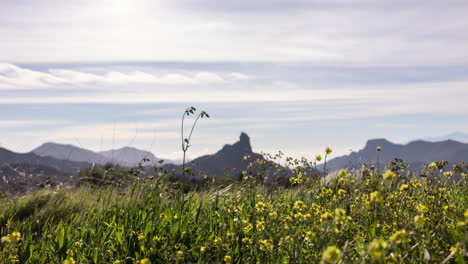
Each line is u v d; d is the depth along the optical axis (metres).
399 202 4.70
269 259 3.87
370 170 6.09
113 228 5.20
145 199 6.50
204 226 5.11
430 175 5.30
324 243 3.80
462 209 4.63
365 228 4.29
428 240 3.60
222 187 7.32
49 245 5.04
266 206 4.85
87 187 10.40
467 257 3.27
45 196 9.02
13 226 6.77
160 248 4.51
